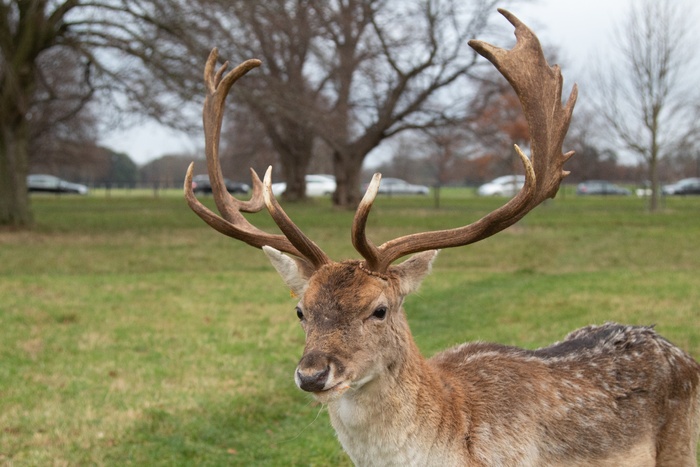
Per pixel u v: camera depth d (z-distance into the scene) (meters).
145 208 37.59
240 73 4.97
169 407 7.53
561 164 4.71
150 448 6.56
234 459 6.40
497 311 11.18
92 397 7.80
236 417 7.28
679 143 36.12
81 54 21.48
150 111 22.25
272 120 26.61
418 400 4.08
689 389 4.96
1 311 11.42
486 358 4.70
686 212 32.31
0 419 7.13
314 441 6.73
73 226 25.16
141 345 9.80
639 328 5.07
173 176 91.31
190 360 9.16
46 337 10.09
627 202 42.00
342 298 3.99
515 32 4.76
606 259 17.44
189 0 20.83
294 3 23.23
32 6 19.44
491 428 4.29
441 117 33.25
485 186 58.41
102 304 12.18
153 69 21.39
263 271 16.14
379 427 4.04
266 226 26.05
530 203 4.36
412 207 37.94
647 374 4.81
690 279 13.51
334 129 25.03
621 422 4.65
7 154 22.78
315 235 22.81
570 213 32.00
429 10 30.66
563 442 4.48
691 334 9.23
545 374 4.64
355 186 36.75
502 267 16.42
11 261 16.91
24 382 8.23
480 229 4.40
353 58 29.91
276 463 6.32
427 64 31.52
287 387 8.18
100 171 76.88
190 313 11.65
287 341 10.06
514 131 33.88
